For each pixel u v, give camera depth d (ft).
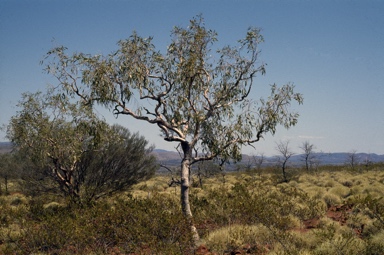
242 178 106.42
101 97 35.09
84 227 33.09
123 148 57.31
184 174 36.76
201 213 42.47
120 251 31.42
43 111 49.65
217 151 37.37
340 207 55.36
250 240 34.45
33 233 34.22
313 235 34.50
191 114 37.45
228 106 38.50
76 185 54.85
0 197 76.59
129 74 35.22
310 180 109.81
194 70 36.83
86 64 35.42
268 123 37.06
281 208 46.47
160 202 41.63
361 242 30.83
